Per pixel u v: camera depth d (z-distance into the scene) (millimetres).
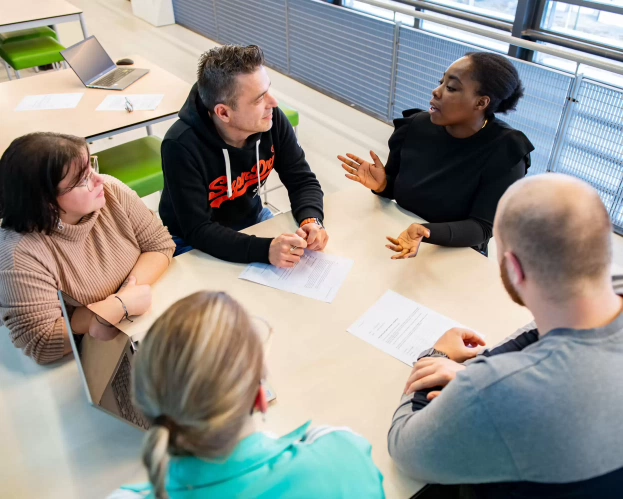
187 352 553
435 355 1090
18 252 1229
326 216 1733
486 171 1620
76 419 1087
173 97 2713
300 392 1108
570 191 723
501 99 1548
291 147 1896
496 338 1234
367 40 3795
